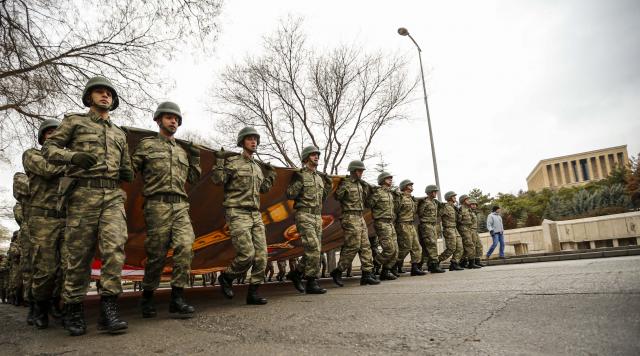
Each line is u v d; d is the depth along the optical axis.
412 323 3.05
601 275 4.83
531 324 2.70
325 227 9.69
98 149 3.86
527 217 32.38
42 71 8.91
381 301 4.35
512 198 37.31
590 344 2.13
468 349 2.25
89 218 3.70
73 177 3.70
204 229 7.04
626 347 2.02
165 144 4.59
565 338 2.29
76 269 3.65
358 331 2.92
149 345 2.99
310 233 6.30
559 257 12.67
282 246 9.28
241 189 5.34
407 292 5.04
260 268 5.19
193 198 6.29
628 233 17.75
